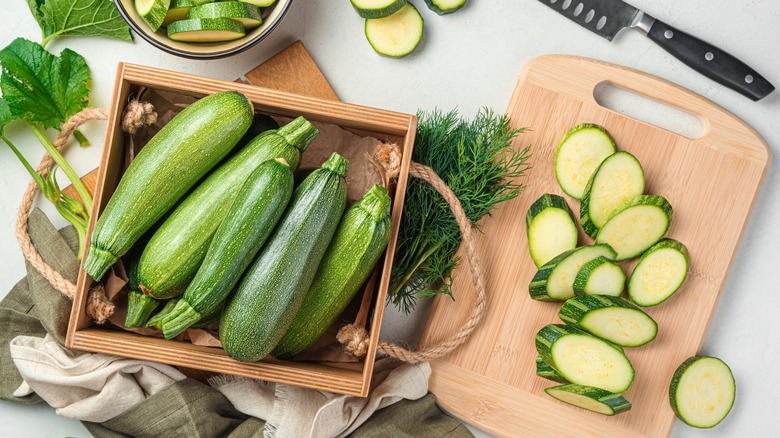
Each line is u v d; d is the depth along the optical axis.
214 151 0.75
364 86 0.89
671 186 0.87
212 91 0.77
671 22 0.89
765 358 0.89
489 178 0.85
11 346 0.81
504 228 0.87
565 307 0.85
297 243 0.73
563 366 0.84
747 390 0.90
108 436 0.84
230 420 0.84
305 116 0.80
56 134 0.88
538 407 0.87
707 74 0.87
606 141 0.85
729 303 0.90
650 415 0.87
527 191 0.87
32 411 0.87
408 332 0.89
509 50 0.89
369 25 0.87
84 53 0.87
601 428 0.87
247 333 0.73
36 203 0.88
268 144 0.75
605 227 0.85
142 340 0.77
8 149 0.88
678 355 0.88
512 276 0.87
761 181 0.87
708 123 0.87
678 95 0.87
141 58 0.88
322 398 0.83
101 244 0.75
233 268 0.73
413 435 0.84
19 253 0.88
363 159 0.83
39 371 0.81
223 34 0.80
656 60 0.89
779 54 0.89
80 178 0.87
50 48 0.87
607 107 0.90
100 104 0.88
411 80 0.89
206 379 0.86
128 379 0.82
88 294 0.78
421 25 0.87
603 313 0.84
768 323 0.89
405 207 0.85
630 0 0.89
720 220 0.87
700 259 0.87
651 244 0.86
